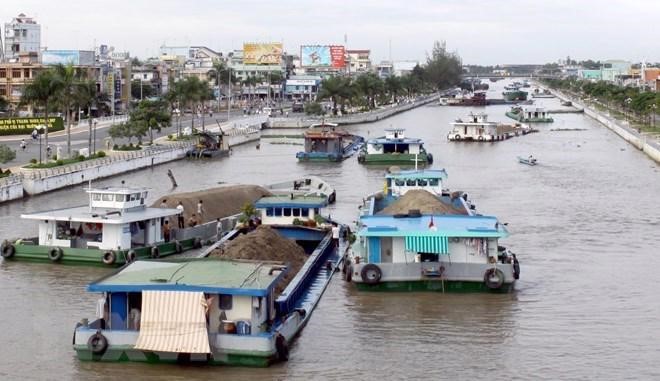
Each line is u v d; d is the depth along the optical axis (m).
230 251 57.31
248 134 180.75
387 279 55.31
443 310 52.06
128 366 41.69
